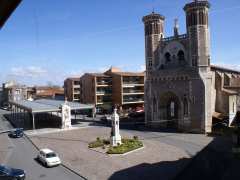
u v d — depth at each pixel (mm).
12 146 45406
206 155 35906
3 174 28031
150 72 60875
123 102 87562
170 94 58656
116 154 37250
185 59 55094
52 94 129625
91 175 29078
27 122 73375
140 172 29484
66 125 61844
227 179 26656
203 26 52250
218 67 58688
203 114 52062
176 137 48969
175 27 57312
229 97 56281
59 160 33500
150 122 61500
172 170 29859
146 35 61469
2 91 139875
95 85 88625
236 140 42688
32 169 32250
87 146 42875
